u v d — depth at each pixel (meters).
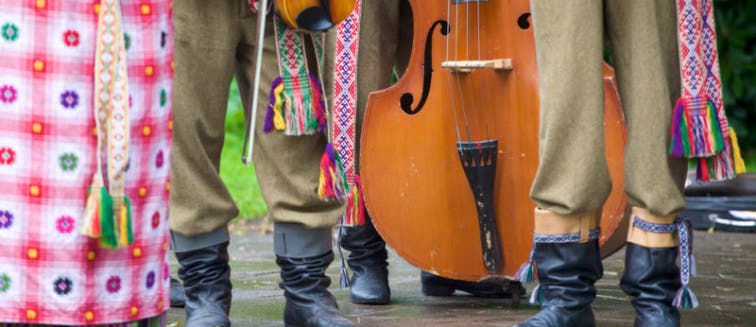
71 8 3.98
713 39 5.06
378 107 6.30
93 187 3.99
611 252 6.02
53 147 4.00
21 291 4.04
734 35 18.20
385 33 6.75
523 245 5.98
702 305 6.49
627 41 4.97
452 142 6.11
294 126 5.25
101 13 4.00
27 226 4.02
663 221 5.06
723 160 5.06
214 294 5.49
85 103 4.02
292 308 5.62
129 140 4.12
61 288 4.04
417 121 6.21
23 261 4.03
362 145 6.32
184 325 5.96
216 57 5.29
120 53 4.04
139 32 4.14
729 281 7.57
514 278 6.03
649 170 4.94
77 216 4.02
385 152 6.29
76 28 3.99
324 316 5.49
